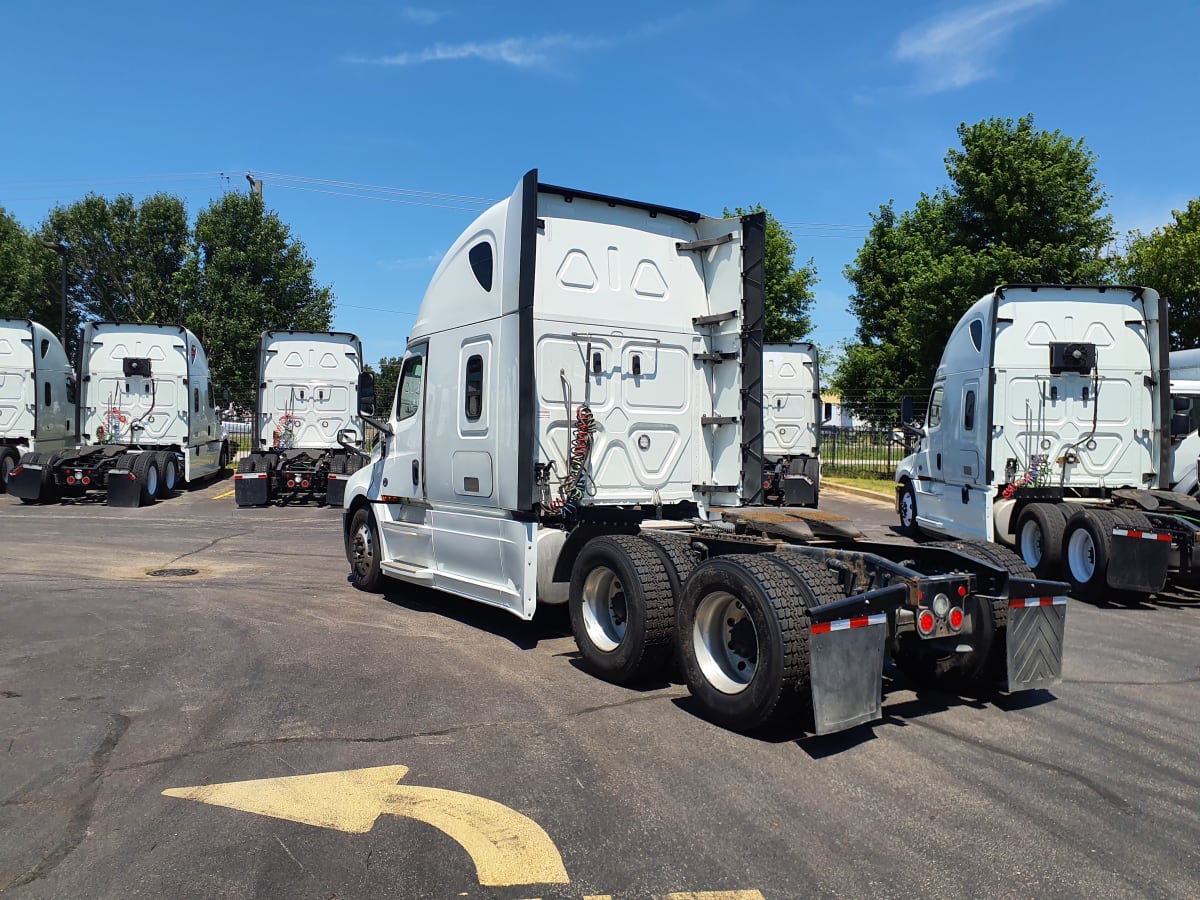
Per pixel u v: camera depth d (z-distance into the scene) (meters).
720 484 7.40
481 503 6.95
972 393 11.29
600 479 6.90
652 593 5.57
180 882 3.28
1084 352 10.48
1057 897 3.22
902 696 5.78
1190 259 22.08
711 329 7.55
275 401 18.92
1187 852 3.58
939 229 25.12
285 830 3.70
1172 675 6.32
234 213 34.00
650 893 3.22
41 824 3.75
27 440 19.61
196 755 4.53
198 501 18.83
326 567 10.66
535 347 6.66
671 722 5.09
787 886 3.27
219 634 7.14
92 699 5.44
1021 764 4.53
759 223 7.25
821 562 5.05
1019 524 10.27
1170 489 11.56
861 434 26.67
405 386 8.36
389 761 4.46
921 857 3.51
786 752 4.64
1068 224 22.69
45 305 39.91
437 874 3.35
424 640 7.02
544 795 4.06
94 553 11.59
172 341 19.44
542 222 6.79
